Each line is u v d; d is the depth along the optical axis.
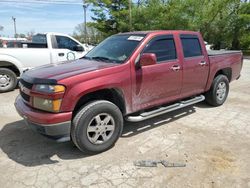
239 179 2.85
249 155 3.38
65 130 3.06
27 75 3.42
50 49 7.56
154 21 25.12
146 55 3.47
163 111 4.16
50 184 2.77
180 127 4.37
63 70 3.34
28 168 3.08
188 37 4.58
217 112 5.19
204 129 4.28
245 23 25.55
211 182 2.80
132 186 2.73
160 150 3.53
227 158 3.30
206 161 3.23
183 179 2.85
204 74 4.89
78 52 8.20
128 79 3.52
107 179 2.86
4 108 5.53
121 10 27.89
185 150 3.53
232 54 5.73
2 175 2.94
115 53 3.91
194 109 5.39
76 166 3.12
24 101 3.41
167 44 4.16
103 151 3.48
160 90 4.04
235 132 4.16
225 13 26.69
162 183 2.79
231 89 7.54
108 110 3.36
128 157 3.34
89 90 3.13
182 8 22.83
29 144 3.74
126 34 4.37
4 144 3.74
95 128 3.31
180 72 4.29
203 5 23.84
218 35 27.62
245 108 5.50
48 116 2.96
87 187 2.72
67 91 2.98
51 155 3.40
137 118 3.77
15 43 7.52
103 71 3.28
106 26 30.12
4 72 6.96
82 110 3.18
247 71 11.72
